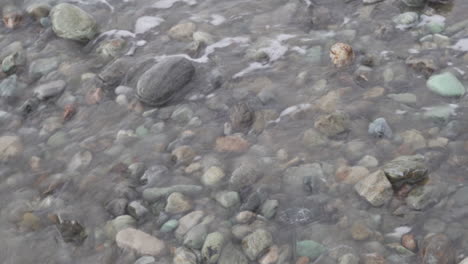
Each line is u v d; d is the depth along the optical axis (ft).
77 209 8.71
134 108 10.61
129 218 8.43
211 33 12.35
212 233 7.97
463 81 10.21
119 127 10.23
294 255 7.62
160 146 9.72
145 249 7.91
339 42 11.57
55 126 10.43
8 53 12.39
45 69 11.84
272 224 8.09
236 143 9.59
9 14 13.35
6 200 9.01
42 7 13.35
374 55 11.02
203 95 10.72
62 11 12.76
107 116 10.52
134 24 13.01
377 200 8.18
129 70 11.46
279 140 9.54
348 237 7.78
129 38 12.56
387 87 10.32
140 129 10.13
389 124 9.53
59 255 8.05
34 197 9.02
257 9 13.03
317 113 9.97
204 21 12.79
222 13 13.07
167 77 10.69
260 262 7.59
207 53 11.78
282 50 11.61
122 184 9.02
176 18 13.06
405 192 8.27
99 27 13.02
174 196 8.62
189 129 10.01
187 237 7.96
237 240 7.92
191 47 11.93
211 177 8.93
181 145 9.69
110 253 7.97
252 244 7.73
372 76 10.59
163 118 10.33
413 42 11.33
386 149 9.08
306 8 12.73
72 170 9.43
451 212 7.92
